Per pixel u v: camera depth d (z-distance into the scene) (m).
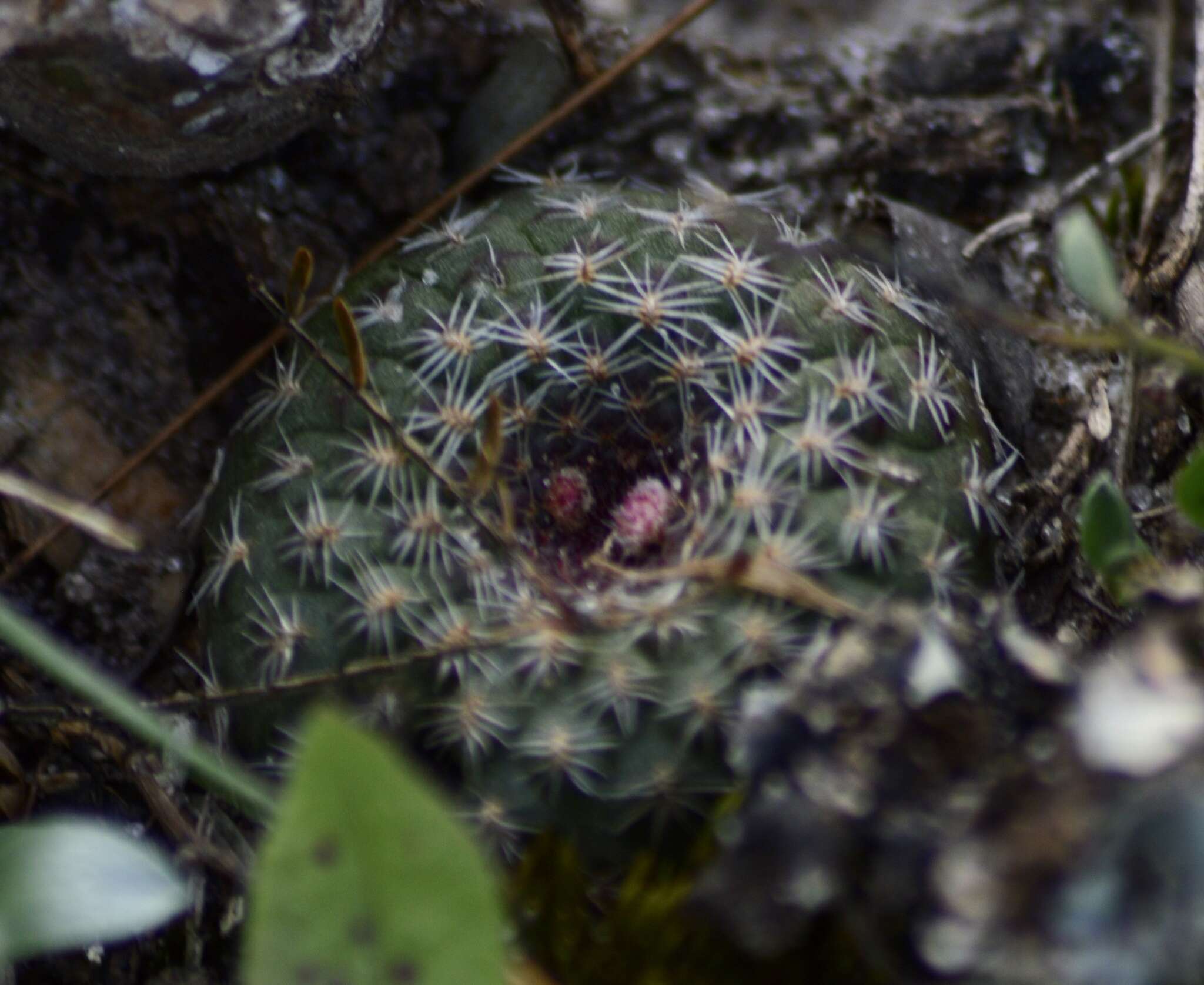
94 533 0.30
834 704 0.26
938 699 0.26
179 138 0.30
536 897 0.27
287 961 0.25
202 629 0.29
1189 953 0.25
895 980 0.26
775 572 0.27
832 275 0.29
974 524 0.28
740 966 0.26
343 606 0.28
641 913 0.27
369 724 0.28
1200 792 0.25
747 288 0.29
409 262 0.30
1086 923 0.25
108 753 0.30
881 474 0.28
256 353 0.31
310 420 0.29
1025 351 0.31
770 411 0.28
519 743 0.27
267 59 0.29
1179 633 0.26
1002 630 0.27
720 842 0.26
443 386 0.29
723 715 0.27
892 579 0.28
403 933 0.25
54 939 0.26
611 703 0.27
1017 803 0.26
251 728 0.28
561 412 0.29
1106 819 0.25
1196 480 0.28
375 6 0.30
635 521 0.28
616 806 0.27
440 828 0.25
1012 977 0.25
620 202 0.30
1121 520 0.28
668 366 0.29
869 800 0.26
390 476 0.28
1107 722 0.25
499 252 0.29
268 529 0.29
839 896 0.26
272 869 0.25
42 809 0.30
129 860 0.27
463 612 0.28
